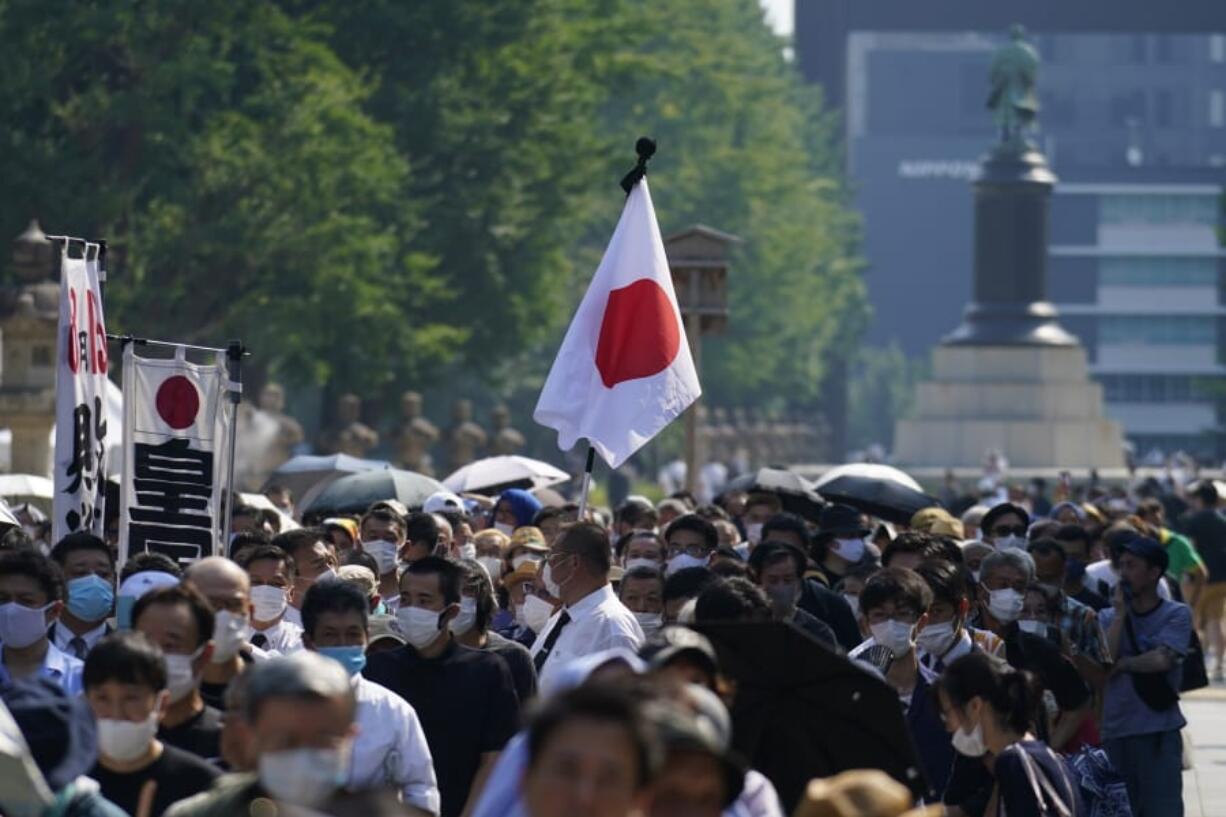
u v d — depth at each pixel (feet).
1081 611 124.36
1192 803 165.27
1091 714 110.22
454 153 509.35
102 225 414.41
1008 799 81.30
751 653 70.08
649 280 121.19
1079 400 593.01
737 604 80.79
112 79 437.58
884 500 189.37
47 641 89.45
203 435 115.75
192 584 76.64
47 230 411.34
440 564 88.94
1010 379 591.78
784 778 72.13
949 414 595.47
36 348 286.87
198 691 77.82
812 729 71.72
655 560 130.31
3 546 116.06
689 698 52.42
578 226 611.06
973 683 82.02
